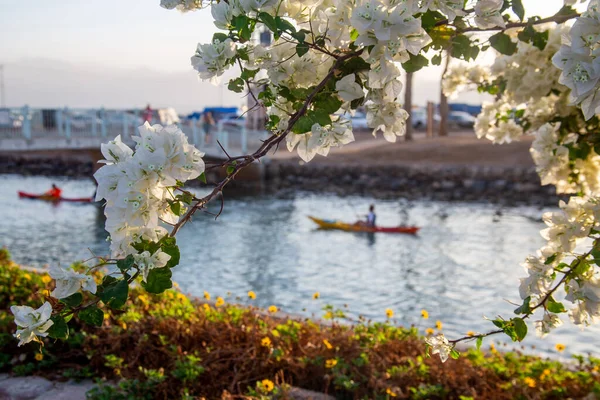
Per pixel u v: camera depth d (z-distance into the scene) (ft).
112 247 6.41
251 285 53.21
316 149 7.52
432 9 6.66
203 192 106.01
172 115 100.73
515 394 15.60
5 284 23.41
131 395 15.53
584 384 15.92
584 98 5.95
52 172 145.89
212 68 7.08
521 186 107.86
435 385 15.74
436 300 48.52
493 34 9.30
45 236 73.87
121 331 18.70
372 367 16.47
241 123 123.85
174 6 7.32
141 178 6.02
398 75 7.17
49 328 6.22
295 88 7.64
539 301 8.21
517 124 14.43
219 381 16.44
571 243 8.16
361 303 48.08
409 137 141.59
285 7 7.33
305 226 80.23
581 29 5.80
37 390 16.66
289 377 17.19
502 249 66.28
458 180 114.11
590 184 12.50
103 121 94.27
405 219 86.43
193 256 63.72
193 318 19.54
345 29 7.12
